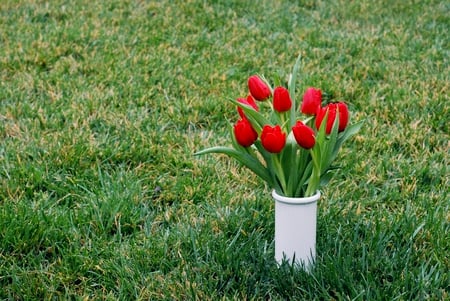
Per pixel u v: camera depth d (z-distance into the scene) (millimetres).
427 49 4734
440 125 3738
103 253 2961
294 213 2752
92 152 3482
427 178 3381
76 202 3236
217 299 2752
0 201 3232
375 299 2713
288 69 4410
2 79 4258
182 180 3334
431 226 3020
